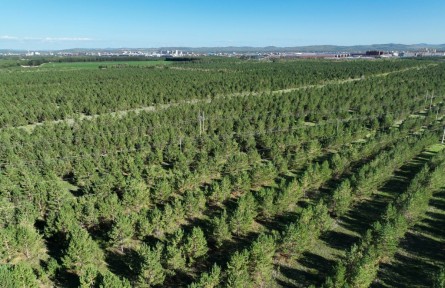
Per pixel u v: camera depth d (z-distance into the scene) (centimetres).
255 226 5119
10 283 3331
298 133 8281
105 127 8900
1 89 14538
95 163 6944
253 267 3809
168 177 6159
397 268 4247
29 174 6028
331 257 4459
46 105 11762
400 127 8800
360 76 19838
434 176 5706
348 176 6669
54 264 3978
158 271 3722
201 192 5328
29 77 19325
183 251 4062
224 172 6775
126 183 5772
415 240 4803
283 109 10719
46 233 4572
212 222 4534
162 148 7881
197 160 7088
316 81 17650
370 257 3788
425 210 5200
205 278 3447
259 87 15612
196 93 14188
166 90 14550
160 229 4806
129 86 15812
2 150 7269
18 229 4234
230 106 11269
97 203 5012
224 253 4522
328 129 8681
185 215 5250
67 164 6912
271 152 7412
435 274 3812
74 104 11975
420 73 19050
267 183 6450
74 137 8275
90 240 4188
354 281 3519
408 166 7188
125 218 4481
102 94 13762
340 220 5312
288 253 4266
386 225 4138
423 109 11800
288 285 3975
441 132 8888
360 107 11081
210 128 8925
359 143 7725
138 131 8869
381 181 6084
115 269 4228
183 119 10094
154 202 5666
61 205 5106
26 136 8294
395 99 12106
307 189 5959
